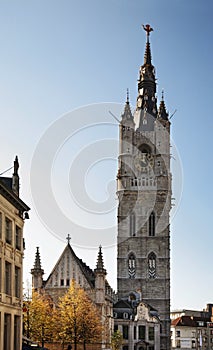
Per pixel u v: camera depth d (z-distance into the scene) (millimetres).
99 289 122375
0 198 55094
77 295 108062
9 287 58344
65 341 105250
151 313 159875
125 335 155750
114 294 168875
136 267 166625
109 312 136000
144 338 156250
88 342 108188
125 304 159500
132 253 167625
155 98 185000
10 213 58875
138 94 186875
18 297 61812
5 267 57312
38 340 100688
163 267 165875
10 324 57625
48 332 102250
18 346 61031
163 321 161750
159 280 165000
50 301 119062
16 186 64188
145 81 186625
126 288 165375
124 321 156125
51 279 124750
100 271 123250
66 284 123875
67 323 104312
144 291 164875
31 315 100875
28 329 96750
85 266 136625
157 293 164250
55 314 105500
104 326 123000
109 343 127750
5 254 56594
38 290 122750
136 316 157125
